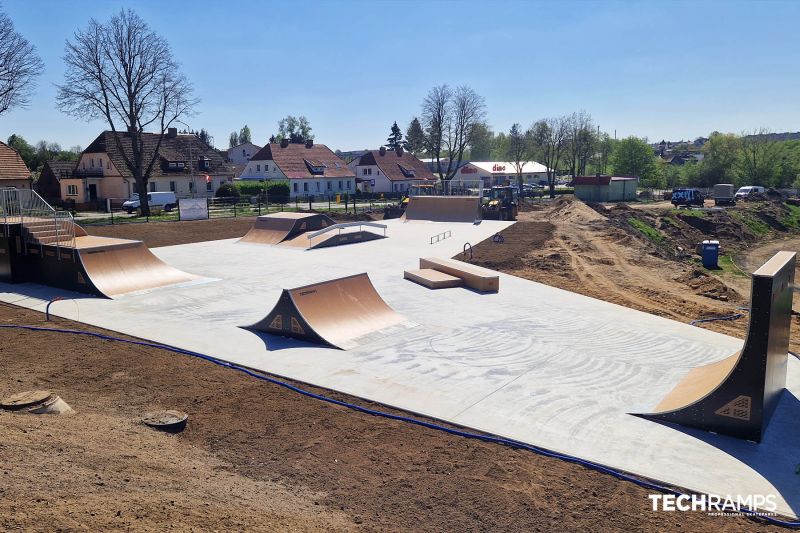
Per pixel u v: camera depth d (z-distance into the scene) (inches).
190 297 677.3
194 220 1576.0
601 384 415.5
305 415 354.3
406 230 1397.6
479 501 262.8
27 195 788.6
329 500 258.5
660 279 904.3
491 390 400.5
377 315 571.5
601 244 1198.9
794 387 414.0
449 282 751.1
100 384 392.5
